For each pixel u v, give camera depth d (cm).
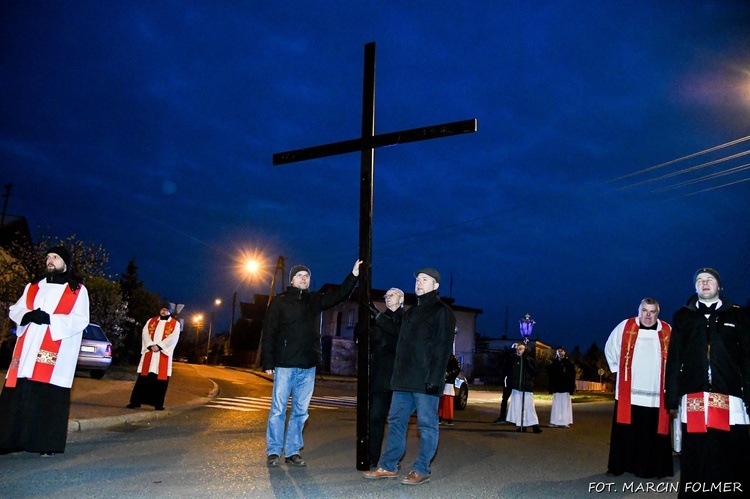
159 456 706
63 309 684
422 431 638
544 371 4075
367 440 676
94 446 759
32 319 673
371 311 708
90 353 1717
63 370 685
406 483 620
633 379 727
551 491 624
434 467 734
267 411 1305
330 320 4938
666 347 725
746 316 541
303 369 709
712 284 558
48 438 669
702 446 532
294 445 698
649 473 705
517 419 1241
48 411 673
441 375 625
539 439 1101
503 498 582
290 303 714
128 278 3491
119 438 832
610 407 2516
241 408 1341
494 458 828
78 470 614
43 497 511
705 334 547
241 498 536
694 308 564
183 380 2025
